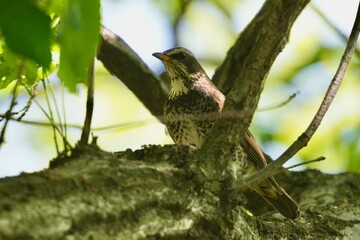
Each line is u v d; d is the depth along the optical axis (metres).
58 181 6.80
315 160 8.49
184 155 8.19
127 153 8.20
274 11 8.11
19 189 6.50
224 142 8.30
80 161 7.42
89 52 6.53
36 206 6.40
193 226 7.63
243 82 8.37
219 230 7.88
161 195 7.51
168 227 7.34
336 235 9.98
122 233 6.93
